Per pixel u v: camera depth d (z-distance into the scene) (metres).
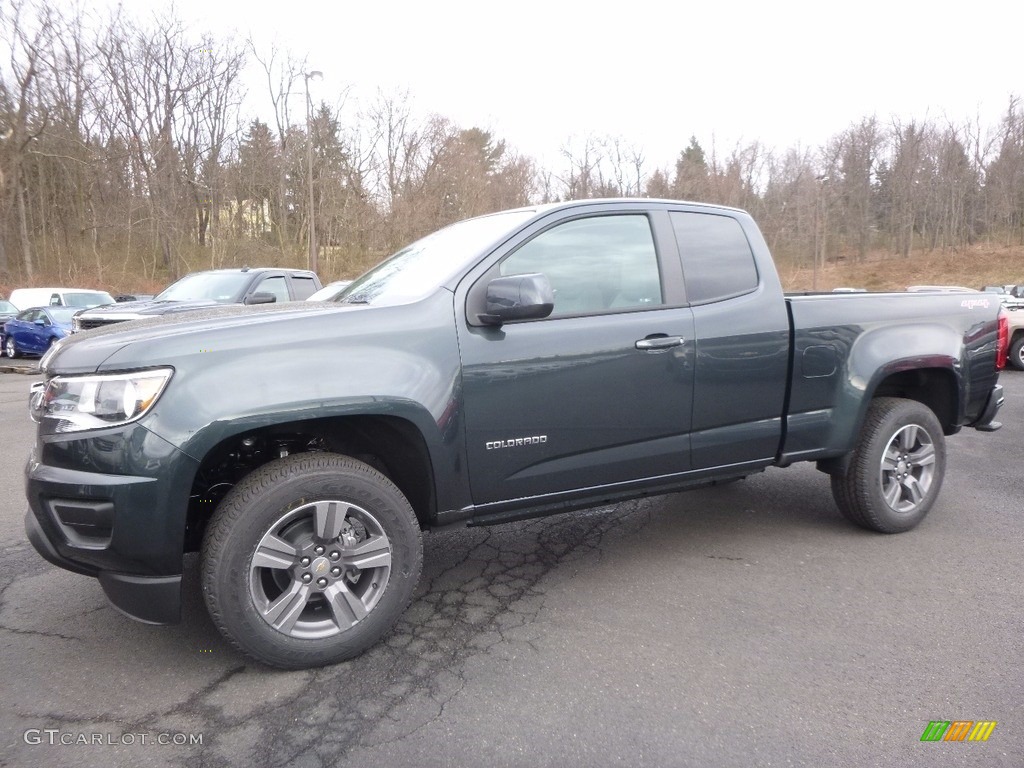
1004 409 9.15
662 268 3.69
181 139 42.31
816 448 4.09
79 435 2.60
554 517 4.85
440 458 3.04
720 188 63.78
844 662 2.89
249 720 2.52
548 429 3.29
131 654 2.98
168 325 2.88
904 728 2.45
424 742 2.40
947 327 4.49
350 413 2.80
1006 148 72.38
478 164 54.62
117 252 41.06
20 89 32.91
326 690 2.72
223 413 2.62
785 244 67.88
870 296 4.34
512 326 3.23
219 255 42.94
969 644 3.02
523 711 2.57
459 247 3.51
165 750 2.35
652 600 3.50
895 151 74.25
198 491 3.03
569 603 3.48
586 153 59.22
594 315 3.43
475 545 4.32
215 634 3.16
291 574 2.80
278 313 2.99
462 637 3.14
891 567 3.88
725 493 5.34
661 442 3.61
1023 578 3.71
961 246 73.06
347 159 49.09
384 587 2.95
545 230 3.44
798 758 2.30
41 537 2.72
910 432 4.35
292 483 2.73
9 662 2.92
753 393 3.84
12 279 34.78
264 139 47.31
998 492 5.31
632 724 2.49
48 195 39.53
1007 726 2.46
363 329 2.94
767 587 3.63
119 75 38.56
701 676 2.79
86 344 2.77
